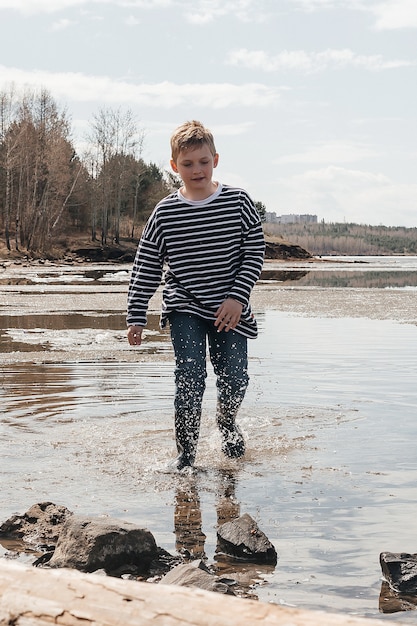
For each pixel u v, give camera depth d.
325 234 184.00
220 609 1.63
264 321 14.18
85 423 5.49
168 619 1.65
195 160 4.78
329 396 6.56
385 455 4.59
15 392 6.70
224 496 3.84
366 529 3.32
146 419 5.64
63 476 4.19
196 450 4.51
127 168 73.44
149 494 3.88
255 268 4.84
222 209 4.82
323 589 2.71
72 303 18.70
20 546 3.20
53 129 66.94
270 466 4.41
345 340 10.93
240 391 4.73
